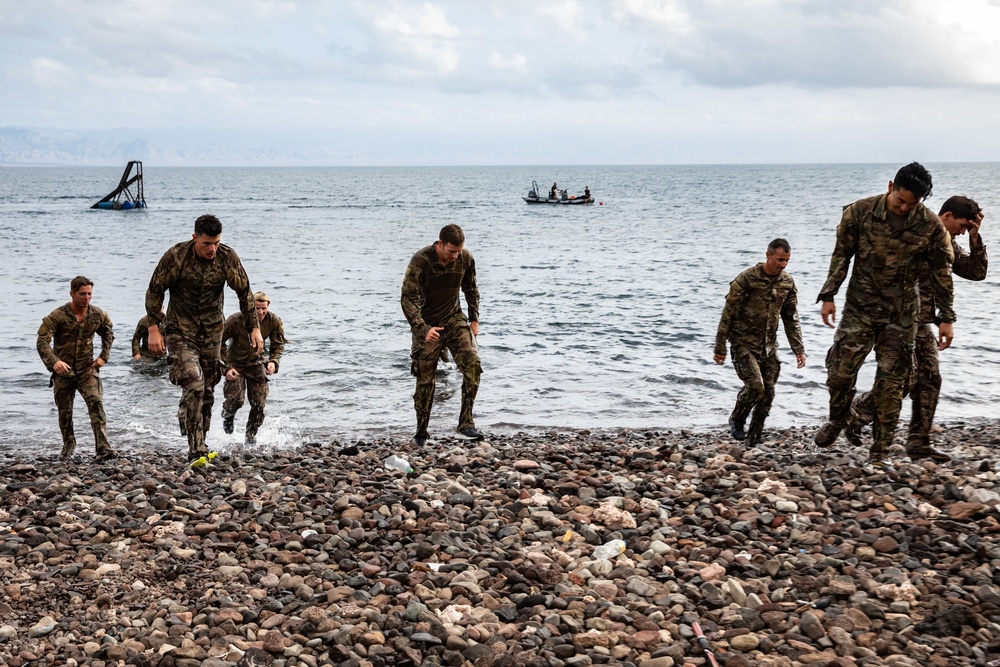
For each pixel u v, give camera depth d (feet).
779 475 22.63
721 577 15.98
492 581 16.10
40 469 28.71
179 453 34.73
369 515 20.07
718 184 587.27
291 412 42.65
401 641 13.51
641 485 22.26
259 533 18.89
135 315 73.67
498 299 85.71
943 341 22.34
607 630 13.99
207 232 24.62
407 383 49.11
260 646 13.51
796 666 12.67
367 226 204.95
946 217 23.68
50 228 182.91
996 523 17.66
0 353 55.93
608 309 78.54
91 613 14.85
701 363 54.75
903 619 13.93
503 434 38.40
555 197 320.50
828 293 22.56
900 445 29.81
